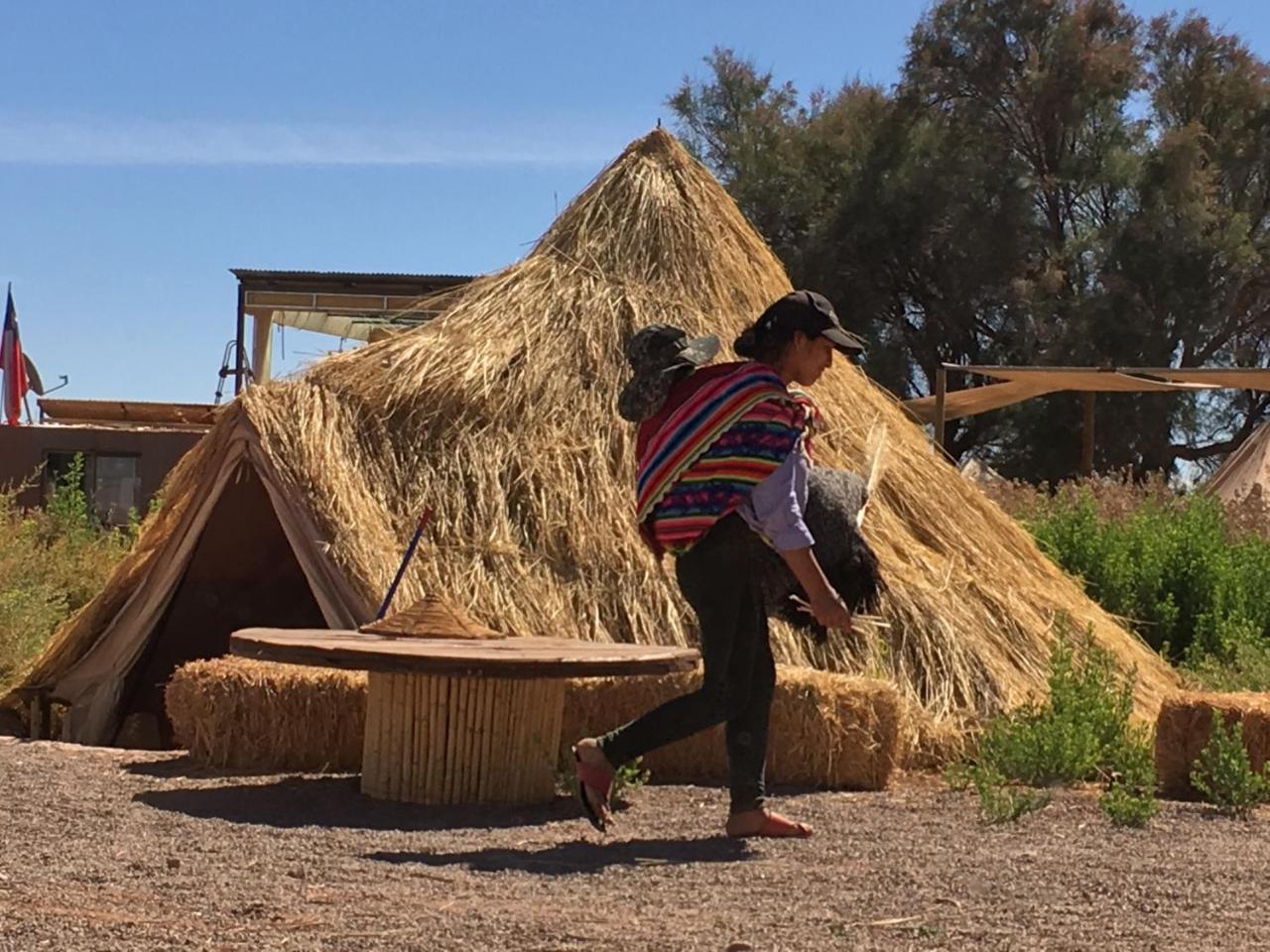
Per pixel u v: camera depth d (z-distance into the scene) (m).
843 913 4.32
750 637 5.41
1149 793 6.25
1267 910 4.42
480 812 6.12
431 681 6.24
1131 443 37.50
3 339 20.92
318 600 8.02
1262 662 10.12
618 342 9.37
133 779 6.61
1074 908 4.41
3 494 13.73
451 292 10.38
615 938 3.93
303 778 6.76
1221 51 41.62
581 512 8.50
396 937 3.91
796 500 5.09
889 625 7.94
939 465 9.95
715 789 6.78
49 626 10.39
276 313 20.56
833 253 39.22
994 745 7.20
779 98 44.25
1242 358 38.66
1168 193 38.38
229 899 4.33
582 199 10.32
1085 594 11.30
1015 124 41.06
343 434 8.62
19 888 4.38
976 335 40.16
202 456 8.59
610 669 5.95
